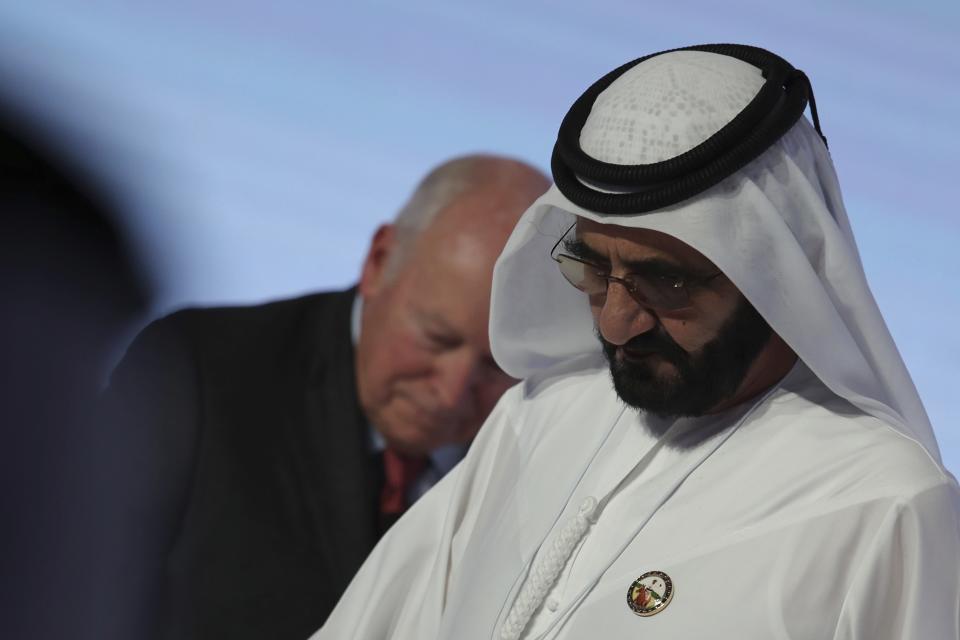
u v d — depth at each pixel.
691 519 6.11
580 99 6.54
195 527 10.31
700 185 5.75
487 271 10.48
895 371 6.15
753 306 6.01
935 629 5.52
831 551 5.66
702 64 6.25
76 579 2.70
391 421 10.73
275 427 10.79
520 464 7.12
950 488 5.74
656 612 5.86
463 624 6.61
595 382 7.20
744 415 6.35
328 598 10.34
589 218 6.00
